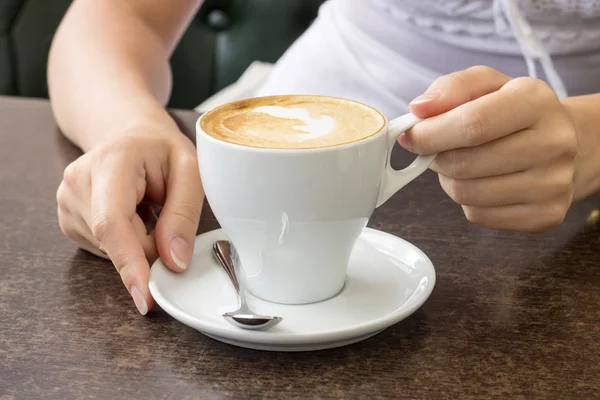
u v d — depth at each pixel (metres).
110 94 0.81
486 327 0.60
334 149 0.56
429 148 0.62
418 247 0.69
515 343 0.58
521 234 0.71
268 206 0.57
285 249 0.59
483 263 0.67
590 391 0.55
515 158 0.65
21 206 0.74
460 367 0.56
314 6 1.58
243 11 1.58
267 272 0.60
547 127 0.65
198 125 0.59
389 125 0.61
